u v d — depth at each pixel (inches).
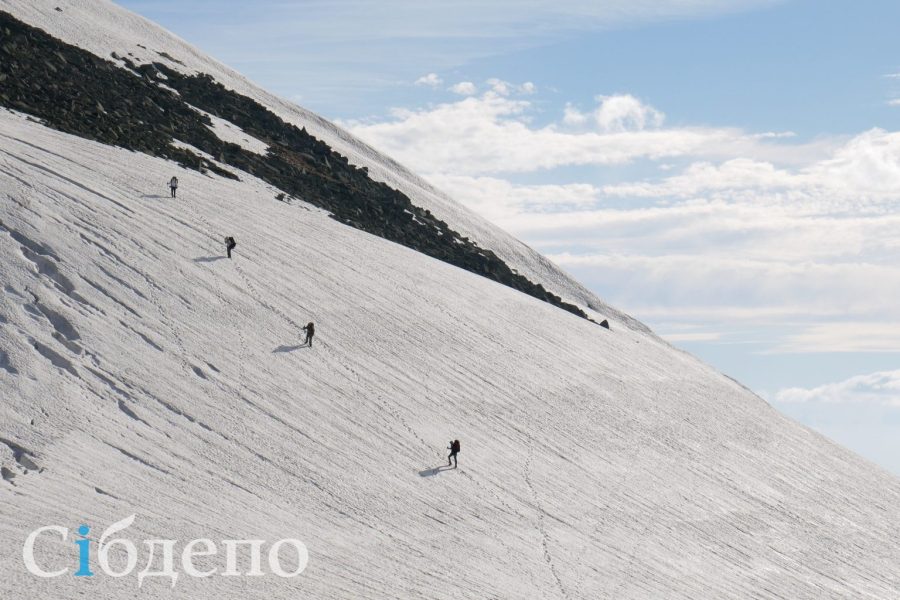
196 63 5639.8
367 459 1969.7
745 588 2033.7
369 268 3184.1
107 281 2116.1
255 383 2057.1
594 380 3105.3
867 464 3526.1
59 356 1734.7
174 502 1488.7
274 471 1756.9
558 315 3757.4
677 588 1902.1
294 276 2768.2
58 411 1587.1
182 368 1959.9
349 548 1577.3
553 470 2314.2
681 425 3034.0
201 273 2447.1
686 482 2578.7
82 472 1454.2
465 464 2142.0
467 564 1679.4
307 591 1363.2
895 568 2486.5
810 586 2172.7
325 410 2101.4
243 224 2992.1
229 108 4884.4
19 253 2007.9
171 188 2888.8
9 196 2242.9
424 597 1476.4
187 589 1248.8
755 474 2866.6
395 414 2246.6
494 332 3127.5
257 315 2396.7
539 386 2842.0
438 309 3095.5
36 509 1304.1
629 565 1940.2
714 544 2242.9
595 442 2608.3
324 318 2588.6
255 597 1293.1
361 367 2417.6
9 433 1464.1
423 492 1932.8
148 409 1752.0
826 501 2851.9
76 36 4916.3
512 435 2433.6
